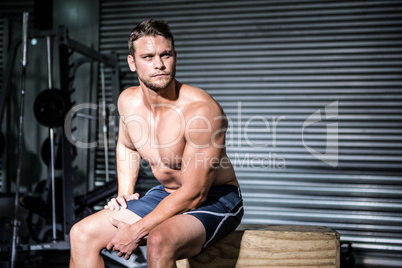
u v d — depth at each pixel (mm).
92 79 4582
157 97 1723
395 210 3902
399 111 3965
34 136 4629
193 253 1604
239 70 4293
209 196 1801
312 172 4082
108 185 3781
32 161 4609
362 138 4020
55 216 3383
